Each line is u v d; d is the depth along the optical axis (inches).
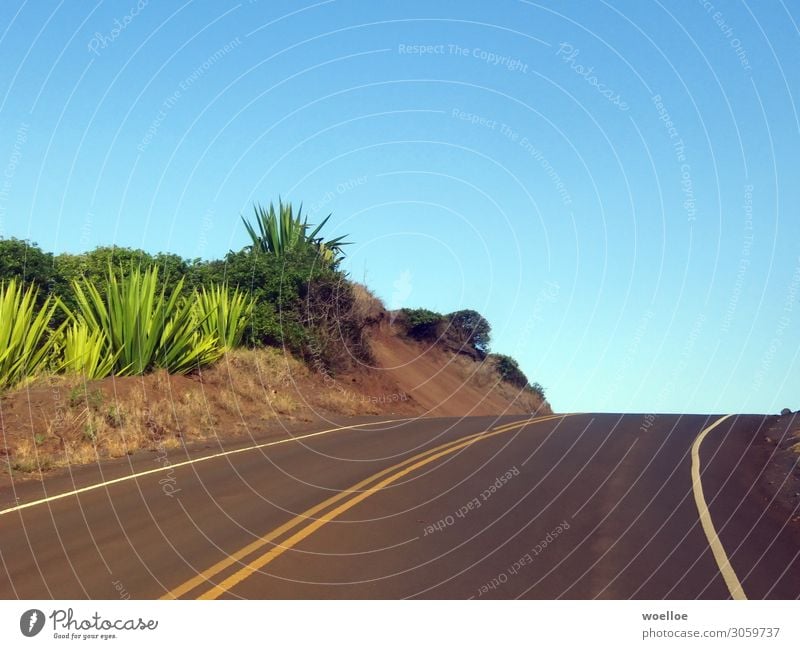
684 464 583.5
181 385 831.1
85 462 592.4
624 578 312.0
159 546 351.6
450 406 1572.3
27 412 649.0
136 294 822.5
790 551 354.9
